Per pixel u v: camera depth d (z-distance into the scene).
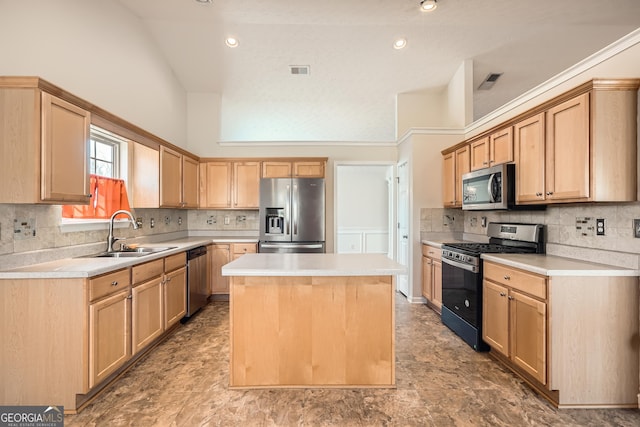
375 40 3.82
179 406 1.98
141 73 3.59
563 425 1.82
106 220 3.04
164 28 3.69
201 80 4.59
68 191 2.10
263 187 4.46
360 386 2.19
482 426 1.81
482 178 3.16
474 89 4.78
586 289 2.00
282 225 4.52
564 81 2.63
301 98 4.96
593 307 2.00
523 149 2.66
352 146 5.04
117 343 2.23
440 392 2.15
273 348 2.17
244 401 2.04
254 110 5.28
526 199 2.62
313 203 4.47
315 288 2.17
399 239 5.03
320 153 5.01
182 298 3.37
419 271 4.28
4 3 2.00
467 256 2.92
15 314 1.92
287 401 2.04
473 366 2.53
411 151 4.29
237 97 4.98
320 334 2.18
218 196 4.68
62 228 2.47
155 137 3.38
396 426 1.81
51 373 1.93
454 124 4.45
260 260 2.43
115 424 1.82
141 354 2.66
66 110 2.09
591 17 3.29
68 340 1.94
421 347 2.89
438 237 4.27
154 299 2.76
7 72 2.02
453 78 4.46
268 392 2.14
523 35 3.64
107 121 2.65
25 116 1.88
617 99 2.00
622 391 1.99
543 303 2.02
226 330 3.30
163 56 4.09
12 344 1.92
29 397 1.93
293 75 4.46
